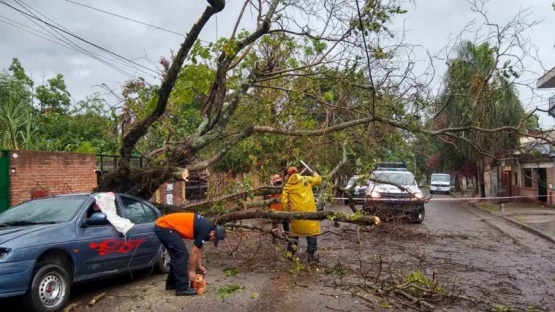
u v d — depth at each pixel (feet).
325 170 35.22
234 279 27.81
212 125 34.32
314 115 44.55
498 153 90.53
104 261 24.43
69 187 42.27
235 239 38.27
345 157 38.60
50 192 40.19
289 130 36.09
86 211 24.56
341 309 22.12
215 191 34.63
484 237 47.11
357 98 40.63
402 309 22.27
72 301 23.65
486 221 63.21
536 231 51.26
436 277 28.12
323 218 29.66
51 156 40.57
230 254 33.88
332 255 35.29
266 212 31.40
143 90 37.17
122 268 25.68
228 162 49.14
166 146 36.52
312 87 38.68
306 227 31.01
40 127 62.85
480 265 32.83
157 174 31.32
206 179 36.32
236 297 23.93
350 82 35.60
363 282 26.61
